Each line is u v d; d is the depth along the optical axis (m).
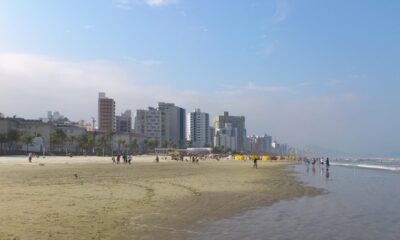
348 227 17.25
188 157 183.38
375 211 22.00
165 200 24.69
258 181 44.16
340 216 20.14
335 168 93.56
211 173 59.53
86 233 14.59
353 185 40.75
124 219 17.67
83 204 22.00
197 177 48.72
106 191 29.41
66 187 32.38
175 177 48.09
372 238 15.29
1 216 17.55
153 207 21.56
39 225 15.66
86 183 36.72
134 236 14.57
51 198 24.56
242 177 50.88
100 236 14.27
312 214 20.67
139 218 18.11
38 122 193.62
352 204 24.95
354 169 87.00
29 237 13.62
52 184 35.19
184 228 16.33
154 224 16.84
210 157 192.88
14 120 181.50
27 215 17.94
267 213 20.81
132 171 61.34
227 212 20.83
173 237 14.65
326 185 40.56
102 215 18.48
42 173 51.69
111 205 21.80
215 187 34.91
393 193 32.19
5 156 142.00
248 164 111.06
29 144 170.25
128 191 29.64
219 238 14.72
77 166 76.06
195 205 22.88
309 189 35.41
